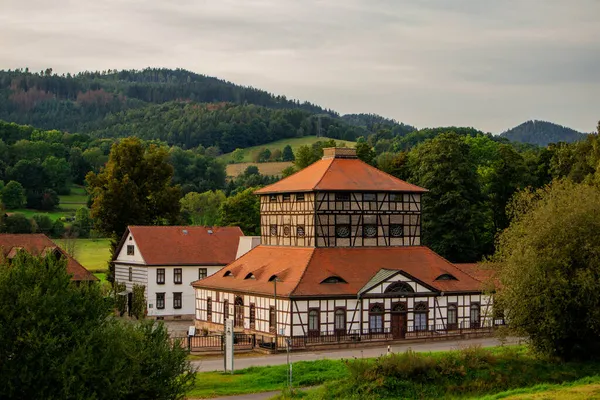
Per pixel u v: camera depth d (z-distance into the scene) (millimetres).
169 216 143000
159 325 56500
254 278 98500
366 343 91125
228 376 73000
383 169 148250
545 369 71938
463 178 125312
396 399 63531
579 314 73000
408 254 100375
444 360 69000
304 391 66250
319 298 89938
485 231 134875
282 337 89812
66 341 49312
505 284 75625
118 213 137500
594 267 72500
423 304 94688
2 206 184375
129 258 124000
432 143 127750
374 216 100625
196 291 109312
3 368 47906
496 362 71250
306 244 99312
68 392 47594
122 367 50438
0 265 53000
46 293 50312
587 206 74562
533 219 76750
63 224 197250
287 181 106000
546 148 149875
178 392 55219
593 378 67812
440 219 123875
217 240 125062
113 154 141875
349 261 96438
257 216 160250
